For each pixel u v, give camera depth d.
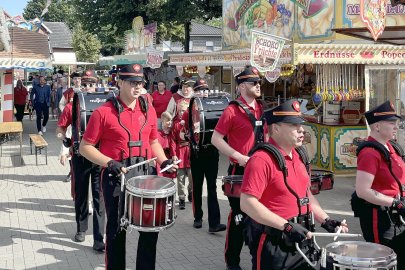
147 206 4.22
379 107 4.20
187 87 8.52
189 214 7.97
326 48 9.97
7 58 14.11
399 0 5.81
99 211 6.25
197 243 6.59
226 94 7.47
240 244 5.46
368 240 4.28
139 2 24.70
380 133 4.20
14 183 10.27
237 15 16.02
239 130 5.40
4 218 7.70
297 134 3.43
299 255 3.41
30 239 6.73
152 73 22.98
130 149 4.78
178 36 30.03
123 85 4.76
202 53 14.75
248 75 5.47
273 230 3.39
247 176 3.38
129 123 4.80
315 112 11.51
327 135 10.99
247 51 11.75
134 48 20.66
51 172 11.52
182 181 8.21
